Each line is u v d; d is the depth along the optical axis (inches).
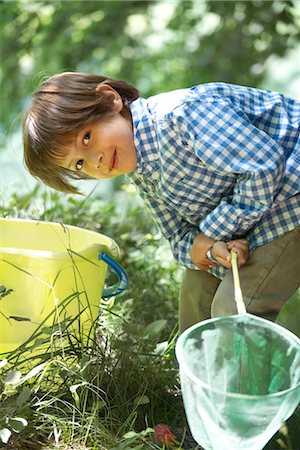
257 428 81.9
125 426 96.3
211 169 94.9
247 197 95.4
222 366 86.8
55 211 149.2
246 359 87.0
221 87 100.0
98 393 100.0
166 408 104.3
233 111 96.5
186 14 287.3
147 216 152.4
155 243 145.9
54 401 98.1
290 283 101.3
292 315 136.7
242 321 87.0
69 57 278.8
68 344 104.0
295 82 369.4
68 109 97.8
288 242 99.3
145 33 297.3
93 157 98.5
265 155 93.7
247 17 251.3
